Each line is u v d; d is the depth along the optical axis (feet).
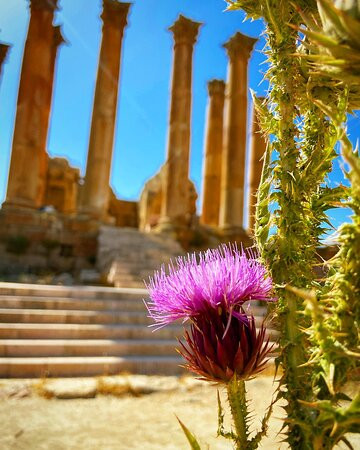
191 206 105.29
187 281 3.40
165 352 23.77
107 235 56.24
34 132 61.26
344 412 2.33
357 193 2.39
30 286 28.68
